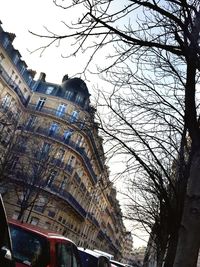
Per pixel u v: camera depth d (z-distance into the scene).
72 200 50.28
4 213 3.65
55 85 49.72
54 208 45.56
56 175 45.41
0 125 32.25
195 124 4.17
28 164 31.03
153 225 15.44
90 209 64.38
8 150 29.77
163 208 9.49
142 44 4.38
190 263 3.64
